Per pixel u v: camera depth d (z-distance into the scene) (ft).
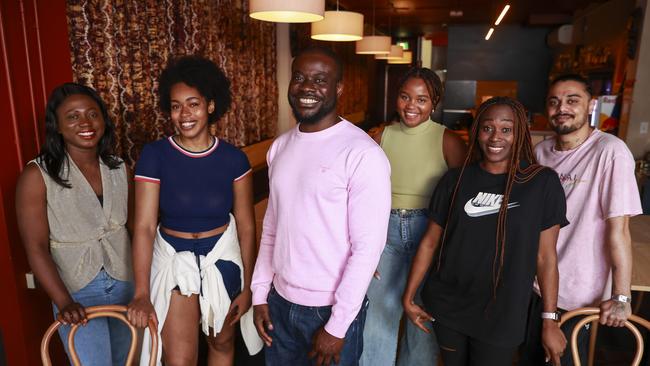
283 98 20.44
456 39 34.88
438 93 6.56
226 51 14.58
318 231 4.67
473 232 5.08
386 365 7.15
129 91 9.55
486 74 34.86
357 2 25.95
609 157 5.42
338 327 4.51
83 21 8.19
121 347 6.62
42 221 5.61
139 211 5.64
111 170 6.14
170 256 5.79
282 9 9.57
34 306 6.84
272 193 5.10
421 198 6.59
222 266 6.00
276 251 5.07
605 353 8.80
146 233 5.62
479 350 5.19
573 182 5.77
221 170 5.89
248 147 16.24
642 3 16.56
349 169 4.51
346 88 29.48
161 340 5.97
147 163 5.61
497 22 24.61
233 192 6.16
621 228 5.27
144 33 9.96
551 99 5.85
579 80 5.70
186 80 5.63
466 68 35.06
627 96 17.37
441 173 6.55
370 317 7.02
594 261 5.66
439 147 6.55
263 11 9.70
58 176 5.62
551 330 5.03
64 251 5.77
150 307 5.31
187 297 5.96
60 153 5.69
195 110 5.65
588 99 5.71
